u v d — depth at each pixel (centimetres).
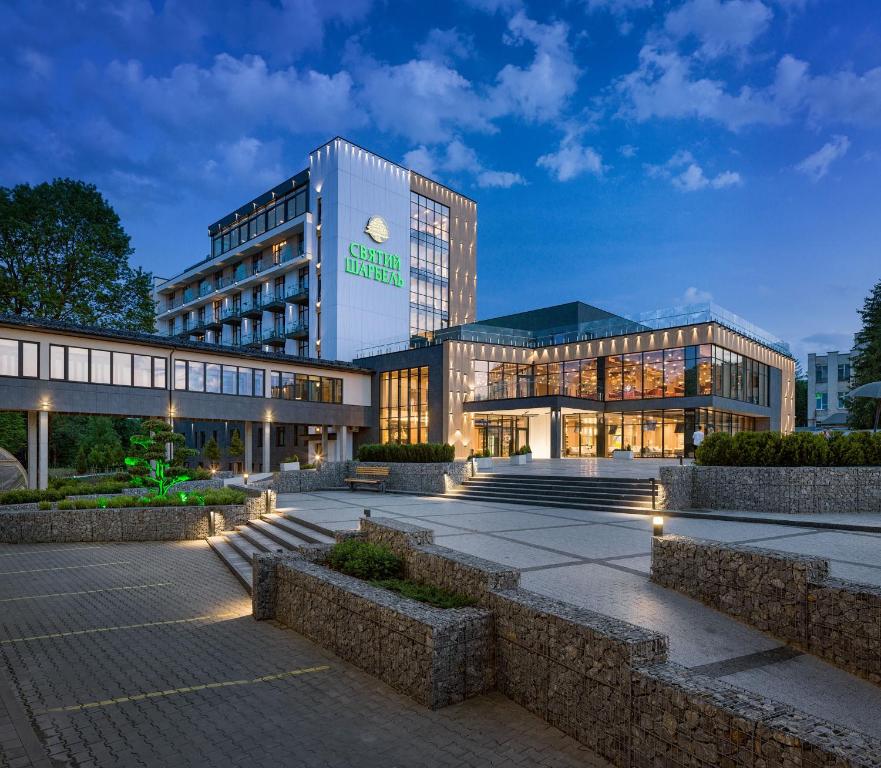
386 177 5056
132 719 496
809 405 6303
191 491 2041
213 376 3475
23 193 3516
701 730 350
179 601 932
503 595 545
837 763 280
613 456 3656
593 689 434
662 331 3647
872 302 3978
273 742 454
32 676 600
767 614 616
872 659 515
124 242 3888
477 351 4069
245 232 5809
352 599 628
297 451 4884
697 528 1225
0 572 1172
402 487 2250
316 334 4803
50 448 4906
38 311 3509
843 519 1254
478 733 464
